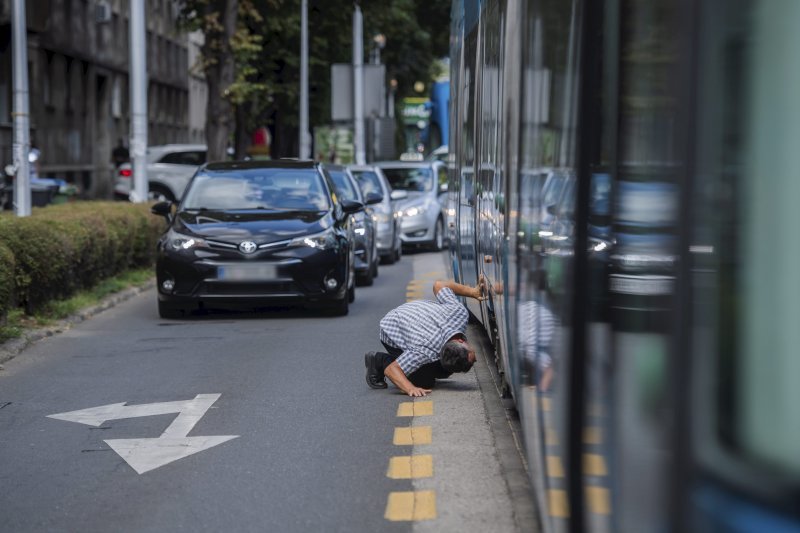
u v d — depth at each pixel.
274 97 79.50
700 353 4.53
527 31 9.05
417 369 15.92
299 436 13.54
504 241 12.09
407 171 49.28
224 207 26.38
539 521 9.44
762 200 4.31
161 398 16.05
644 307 5.21
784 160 4.25
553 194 7.39
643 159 5.36
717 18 4.49
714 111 4.50
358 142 78.31
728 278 4.42
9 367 18.97
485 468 11.79
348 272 26.06
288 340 21.62
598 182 6.19
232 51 55.03
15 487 11.55
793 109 4.22
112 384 17.25
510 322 11.10
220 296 24.61
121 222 30.94
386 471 11.78
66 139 74.75
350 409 15.04
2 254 20.70
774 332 4.27
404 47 97.25
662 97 5.03
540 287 8.09
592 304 6.20
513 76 10.59
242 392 16.38
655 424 4.91
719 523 4.33
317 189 26.94
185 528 10.01
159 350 20.59
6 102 63.03
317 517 10.22
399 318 16.12
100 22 78.19
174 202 27.23
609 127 6.02
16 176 33.59
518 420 14.02
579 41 6.57
